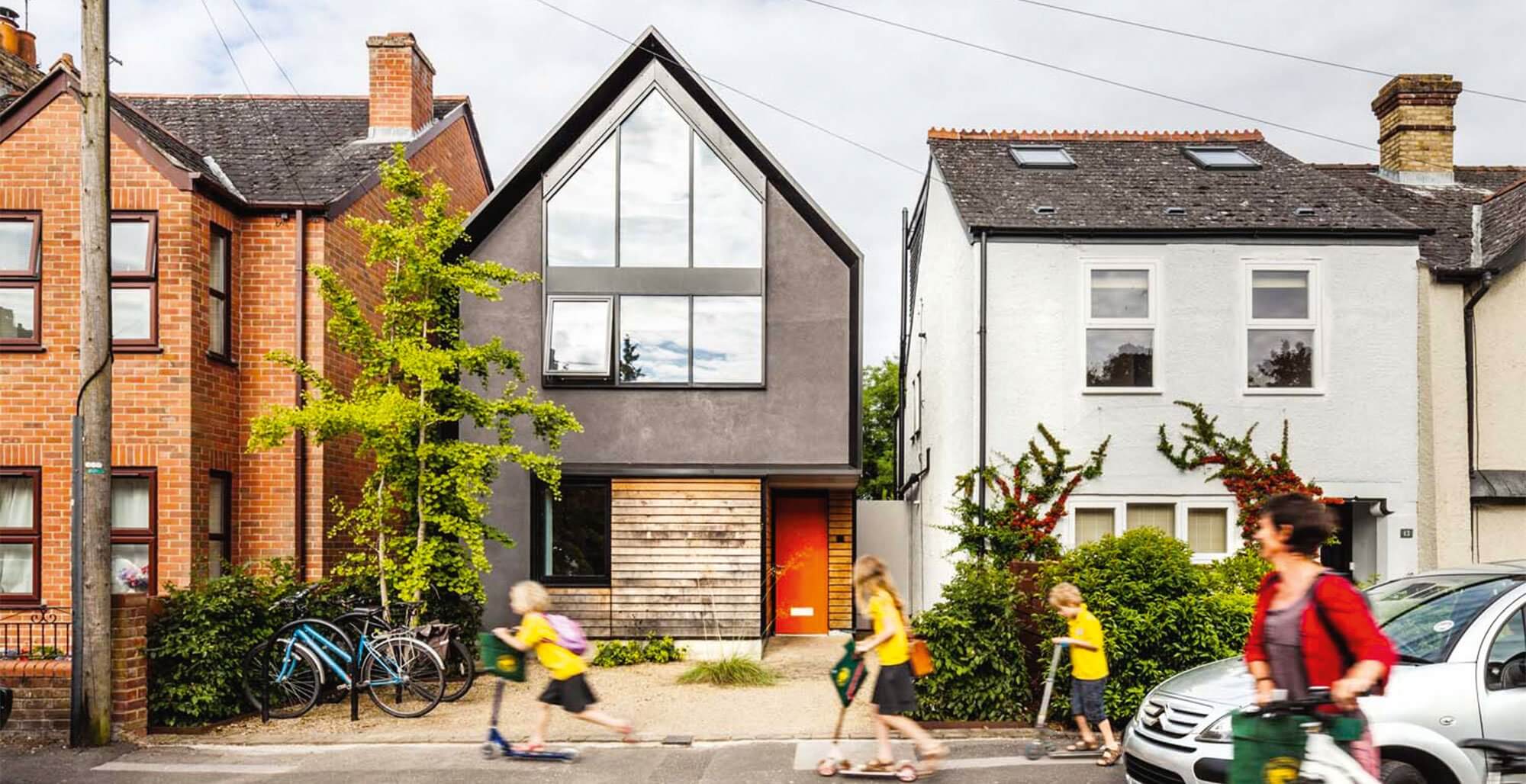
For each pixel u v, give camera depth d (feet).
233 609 33.81
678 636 48.16
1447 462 46.70
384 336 40.70
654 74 50.83
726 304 50.16
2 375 41.60
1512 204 52.34
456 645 35.81
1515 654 19.97
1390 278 46.42
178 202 41.65
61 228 41.81
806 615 57.31
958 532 45.85
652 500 48.80
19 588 41.73
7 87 50.37
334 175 50.98
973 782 25.04
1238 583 40.55
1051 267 46.37
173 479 41.16
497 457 39.50
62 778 26.32
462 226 39.83
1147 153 55.57
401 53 57.47
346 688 35.68
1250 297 46.34
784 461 49.49
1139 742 22.11
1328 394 45.91
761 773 26.27
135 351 41.27
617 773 26.35
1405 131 62.49
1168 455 45.50
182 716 32.37
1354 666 13.71
